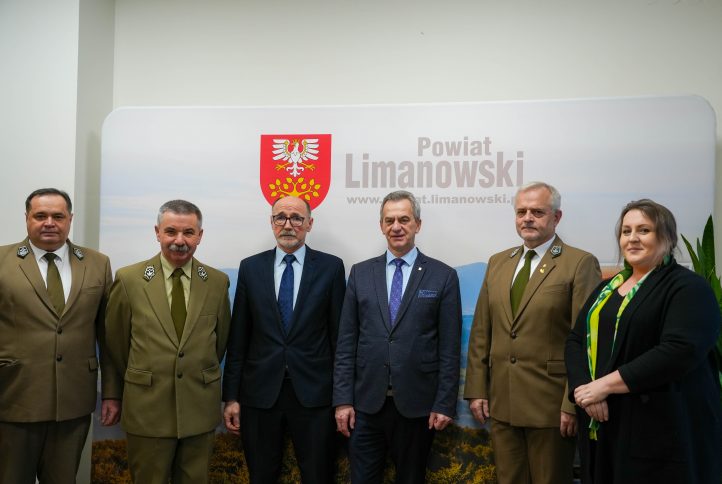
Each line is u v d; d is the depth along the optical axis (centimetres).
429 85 336
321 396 273
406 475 261
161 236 265
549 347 250
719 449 199
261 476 274
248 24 353
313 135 315
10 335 263
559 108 297
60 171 333
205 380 264
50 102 336
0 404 261
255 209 318
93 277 282
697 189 285
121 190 324
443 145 305
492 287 270
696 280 199
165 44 358
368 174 310
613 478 201
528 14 329
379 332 266
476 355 272
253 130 319
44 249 273
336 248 312
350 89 343
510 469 256
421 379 261
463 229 303
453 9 335
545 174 297
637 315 202
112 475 317
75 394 270
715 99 312
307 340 275
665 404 192
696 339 189
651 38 319
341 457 301
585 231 294
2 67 341
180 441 264
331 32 345
